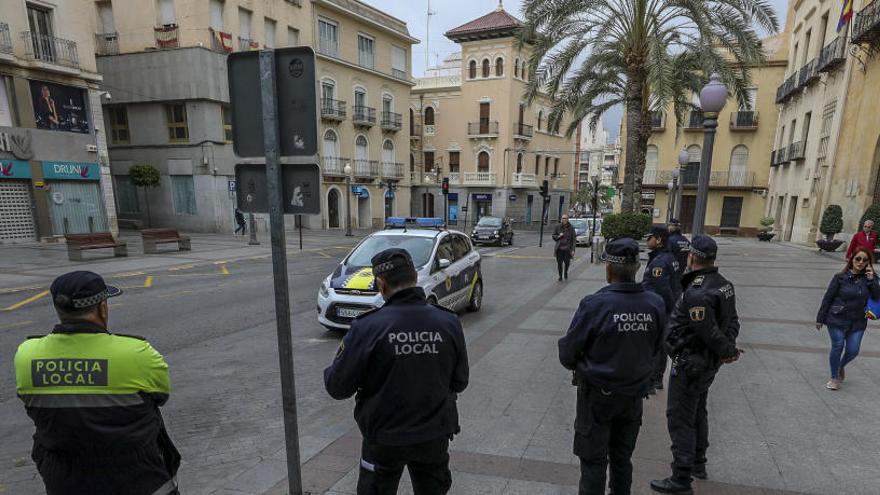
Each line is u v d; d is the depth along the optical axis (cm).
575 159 6059
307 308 919
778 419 434
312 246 2239
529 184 4438
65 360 193
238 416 455
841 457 370
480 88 4244
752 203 3331
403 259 231
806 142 2464
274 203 281
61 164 1998
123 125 2725
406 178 4072
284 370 294
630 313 275
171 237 1792
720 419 434
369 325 221
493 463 363
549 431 414
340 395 228
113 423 195
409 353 219
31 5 1884
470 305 889
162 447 224
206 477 350
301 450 385
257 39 2742
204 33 2502
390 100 3828
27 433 426
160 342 693
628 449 296
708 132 603
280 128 281
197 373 569
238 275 1313
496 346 662
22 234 1916
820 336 695
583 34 1470
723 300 314
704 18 1285
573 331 285
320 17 3147
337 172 3328
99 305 204
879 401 471
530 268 1509
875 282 482
